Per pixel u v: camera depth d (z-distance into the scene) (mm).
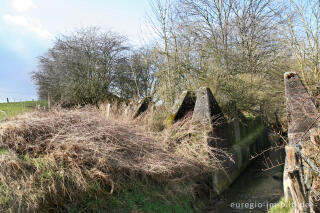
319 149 5082
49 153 6121
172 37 15250
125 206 5988
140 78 24500
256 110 17531
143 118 10648
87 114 7824
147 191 6684
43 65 25188
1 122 7086
